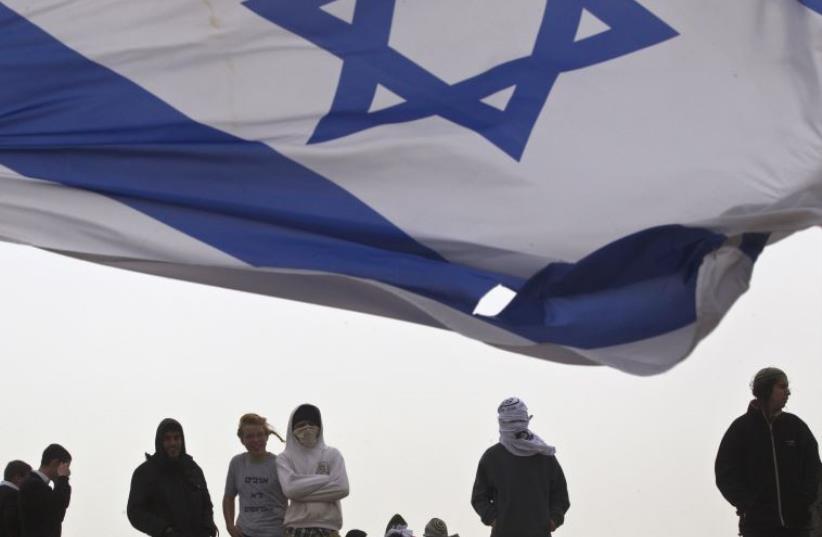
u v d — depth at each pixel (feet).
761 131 28.91
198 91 26.63
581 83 28.60
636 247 26.96
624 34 28.94
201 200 26.45
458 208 27.48
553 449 55.21
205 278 26.50
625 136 28.66
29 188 25.91
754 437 49.75
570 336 26.73
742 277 27.20
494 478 54.70
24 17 26.07
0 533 61.46
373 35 27.58
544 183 27.99
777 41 29.27
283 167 26.96
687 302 26.91
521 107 28.30
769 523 49.62
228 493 56.90
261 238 26.55
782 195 28.73
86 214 25.95
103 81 26.23
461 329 26.91
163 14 26.58
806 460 49.83
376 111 27.43
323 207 26.94
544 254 27.61
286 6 27.02
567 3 28.58
